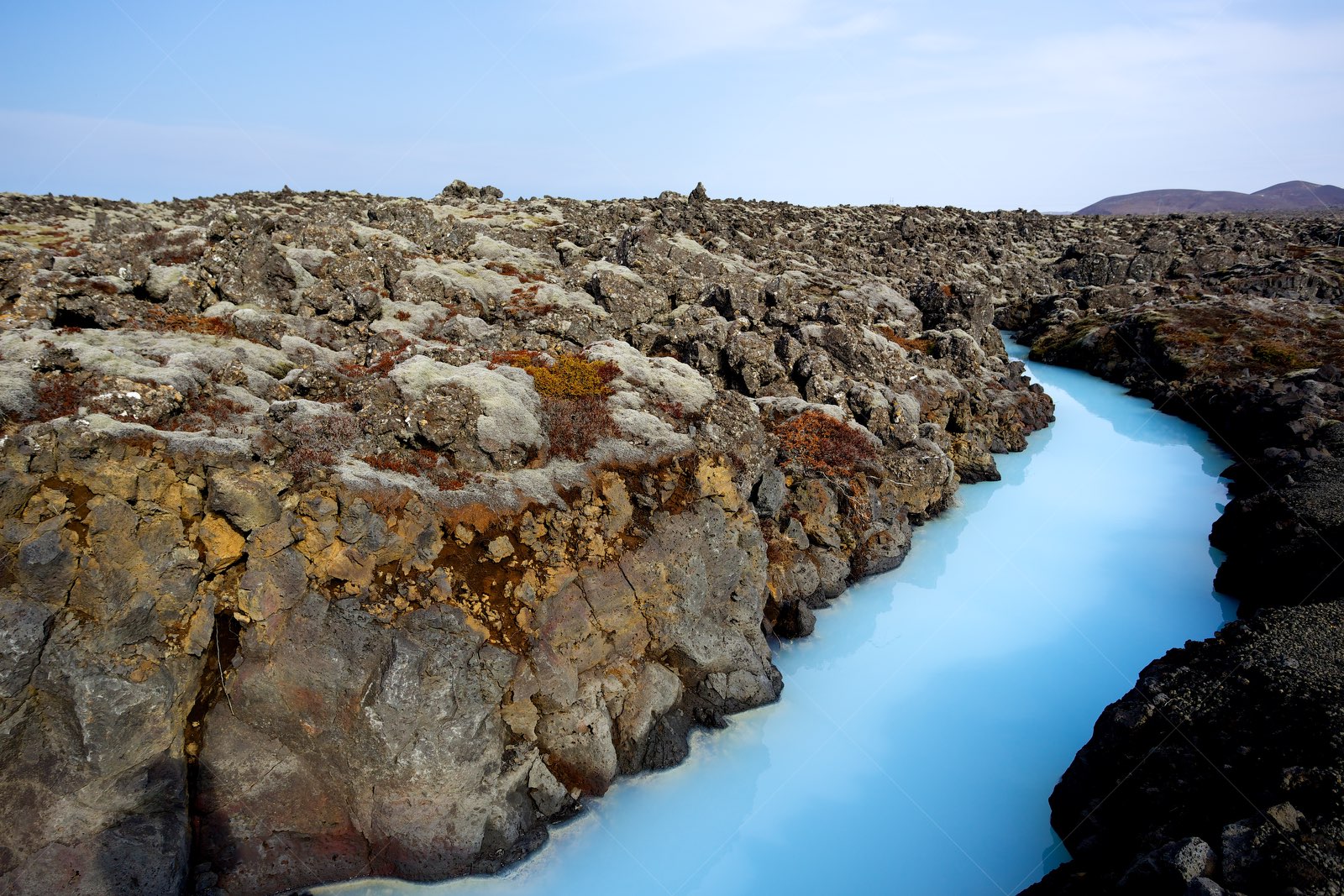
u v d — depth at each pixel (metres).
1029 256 146.00
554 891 27.61
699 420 39.53
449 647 27.39
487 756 27.75
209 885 25.39
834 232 131.00
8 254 38.88
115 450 25.78
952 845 31.25
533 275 63.41
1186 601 48.69
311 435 30.14
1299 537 44.66
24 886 22.72
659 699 33.25
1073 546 55.50
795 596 43.09
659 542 34.19
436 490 30.23
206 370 34.00
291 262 47.00
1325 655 29.55
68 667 23.62
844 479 49.69
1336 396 68.69
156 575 25.50
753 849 30.55
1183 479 66.75
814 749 35.62
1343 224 169.50
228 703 26.48
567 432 35.16
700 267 73.88
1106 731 31.06
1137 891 22.86
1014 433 70.81
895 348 66.06
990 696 40.00
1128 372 94.19
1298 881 20.72
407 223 67.50
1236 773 25.70
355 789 26.67
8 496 23.97
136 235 45.50
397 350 40.66
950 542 54.91
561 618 30.66
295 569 27.05
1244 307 100.94
